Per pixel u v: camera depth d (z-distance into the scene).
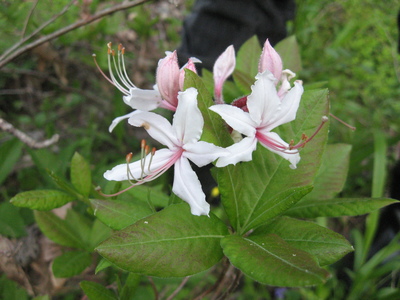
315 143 0.12
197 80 0.10
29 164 0.25
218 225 0.10
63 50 0.27
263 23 0.24
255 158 0.12
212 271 0.26
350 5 0.42
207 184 0.24
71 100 0.31
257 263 0.09
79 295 0.21
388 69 0.39
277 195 0.11
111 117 0.30
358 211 0.12
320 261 0.10
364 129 0.30
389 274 0.26
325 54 0.39
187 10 0.40
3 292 0.16
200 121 0.10
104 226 0.16
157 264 0.09
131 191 0.14
